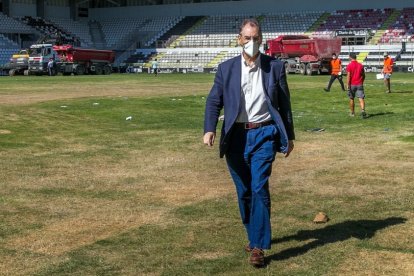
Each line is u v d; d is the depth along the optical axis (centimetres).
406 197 816
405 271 543
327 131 1559
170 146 1314
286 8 7100
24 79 4766
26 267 564
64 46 5959
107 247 621
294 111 2130
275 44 5431
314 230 671
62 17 8044
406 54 5772
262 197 555
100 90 3164
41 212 758
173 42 7344
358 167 1041
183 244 629
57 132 1541
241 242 633
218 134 1489
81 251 609
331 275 534
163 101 2434
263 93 564
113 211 764
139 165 1086
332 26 6581
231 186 911
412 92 2866
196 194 857
